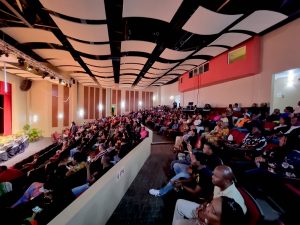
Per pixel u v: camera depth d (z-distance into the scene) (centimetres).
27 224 191
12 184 323
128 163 328
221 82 864
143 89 1986
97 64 847
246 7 411
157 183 349
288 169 238
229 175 146
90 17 414
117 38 587
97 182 230
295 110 505
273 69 582
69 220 150
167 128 904
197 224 169
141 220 239
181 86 1262
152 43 618
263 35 620
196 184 254
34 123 1116
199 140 426
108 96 1781
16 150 779
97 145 622
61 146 721
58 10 386
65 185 257
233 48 726
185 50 681
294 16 491
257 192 241
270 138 389
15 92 961
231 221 129
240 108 680
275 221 183
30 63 644
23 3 361
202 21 454
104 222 226
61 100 1217
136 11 405
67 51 669
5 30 495
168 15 420
